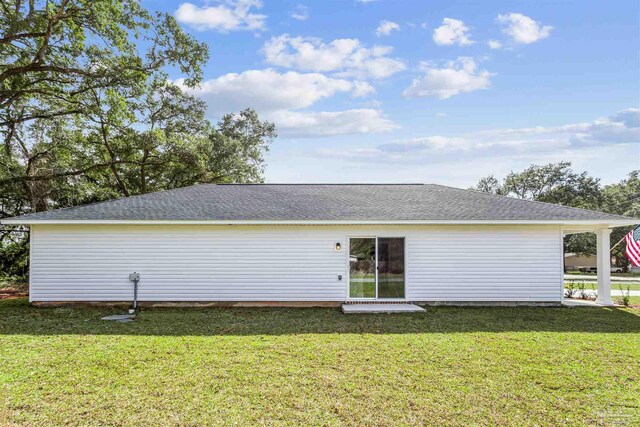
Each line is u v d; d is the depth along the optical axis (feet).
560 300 43.32
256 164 114.42
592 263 154.51
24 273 73.82
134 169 92.58
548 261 43.52
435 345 26.63
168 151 83.15
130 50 61.77
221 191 54.13
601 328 32.22
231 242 43.24
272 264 43.27
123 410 16.47
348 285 43.42
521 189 161.17
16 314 37.76
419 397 17.94
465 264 43.55
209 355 24.18
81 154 83.35
